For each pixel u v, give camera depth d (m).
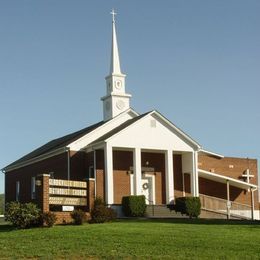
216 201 40.47
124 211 35.50
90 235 22.69
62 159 40.50
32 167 46.16
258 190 45.81
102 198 34.47
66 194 29.70
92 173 38.81
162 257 17.03
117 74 42.94
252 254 17.38
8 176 51.19
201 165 44.03
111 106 42.69
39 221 28.08
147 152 40.12
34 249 19.70
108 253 18.03
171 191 38.28
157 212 36.72
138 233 22.77
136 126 37.81
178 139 39.19
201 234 22.20
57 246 20.14
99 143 37.41
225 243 19.58
